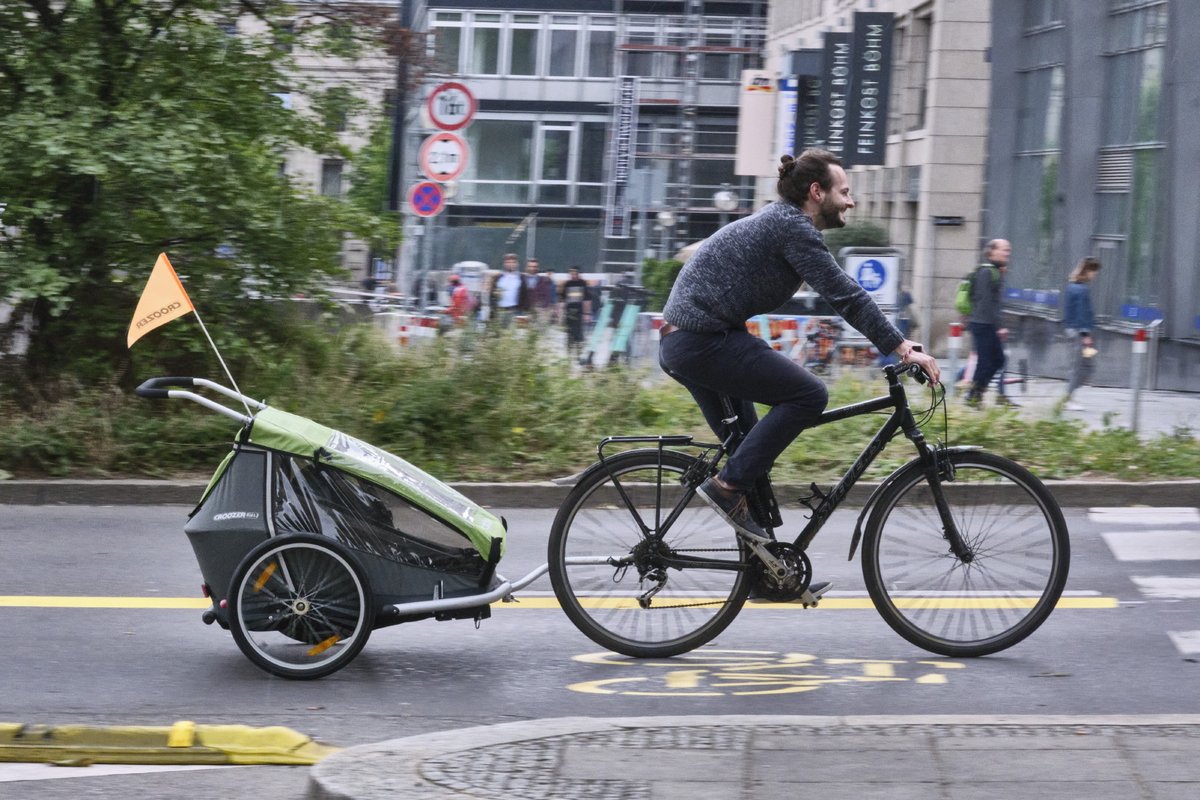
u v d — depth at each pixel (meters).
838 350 34.75
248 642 11.81
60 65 23.91
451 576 12.09
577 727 9.38
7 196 24.36
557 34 103.00
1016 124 56.09
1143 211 45.81
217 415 22.83
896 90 66.56
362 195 28.42
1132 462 22.53
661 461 12.38
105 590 15.05
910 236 64.25
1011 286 55.44
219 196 24.98
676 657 12.50
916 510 12.45
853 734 9.20
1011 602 12.48
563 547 12.48
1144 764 8.59
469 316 25.50
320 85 27.22
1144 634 13.34
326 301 26.47
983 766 8.58
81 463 21.66
